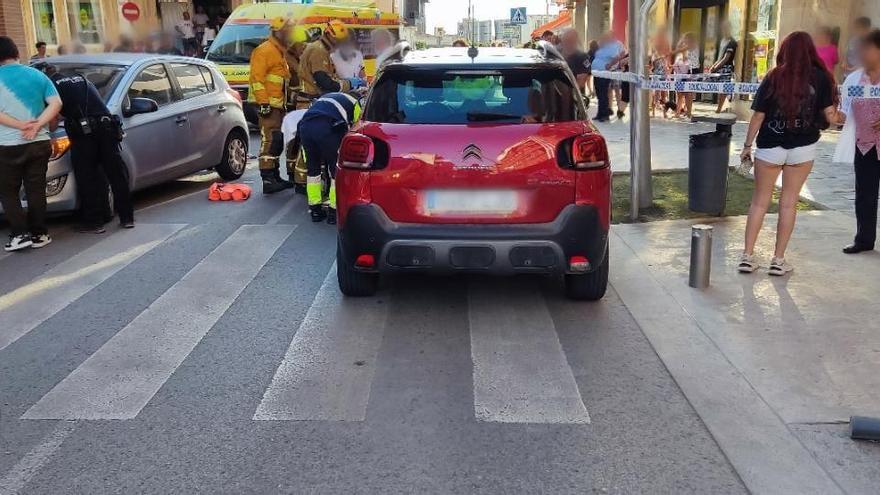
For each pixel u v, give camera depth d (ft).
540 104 17.28
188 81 33.22
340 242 17.61
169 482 11.39
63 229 26.61
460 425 13.00
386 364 15.44
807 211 26.89
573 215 16.42
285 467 11.76
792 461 11.76
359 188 16.70
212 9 89.15
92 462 11.93
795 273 20.25
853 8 41.52
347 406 13.67
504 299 19.16
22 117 22.85
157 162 30.07
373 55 57.06
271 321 17.79
